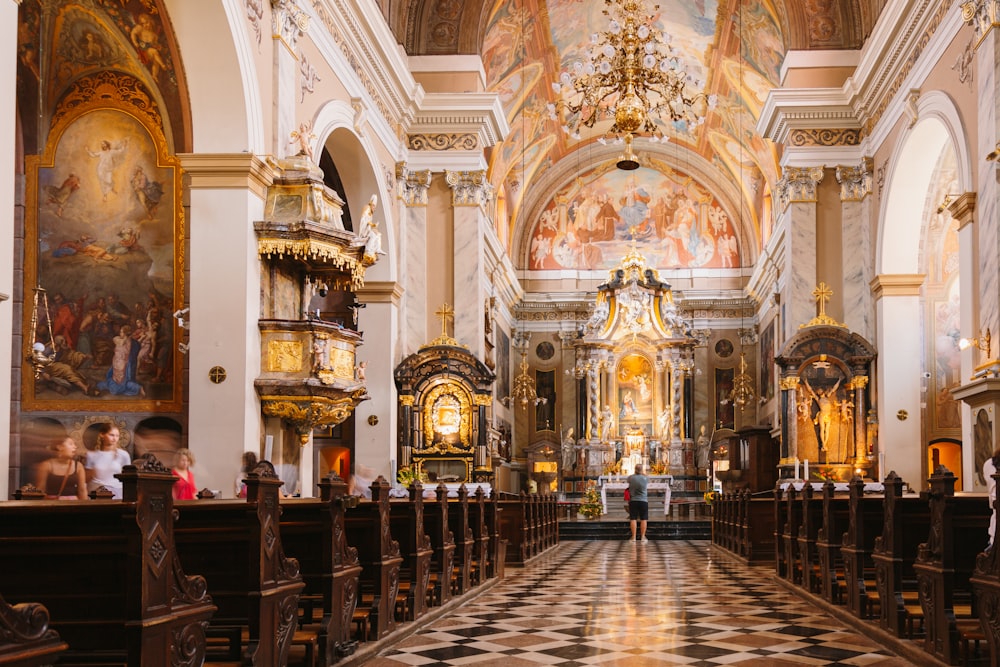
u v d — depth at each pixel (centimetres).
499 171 3056
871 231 2014
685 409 3547
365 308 1948
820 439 1980
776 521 1372
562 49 2744
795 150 2088
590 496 3022
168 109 1183
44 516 479
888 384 1911
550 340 3744
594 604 1093
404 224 2094
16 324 1178
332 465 1986
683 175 3706
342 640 709
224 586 611
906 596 825
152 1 1112
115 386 1175
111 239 1189
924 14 1580
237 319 1132
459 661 748
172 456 1160
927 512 851
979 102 1293
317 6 1446
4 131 694
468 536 1163
